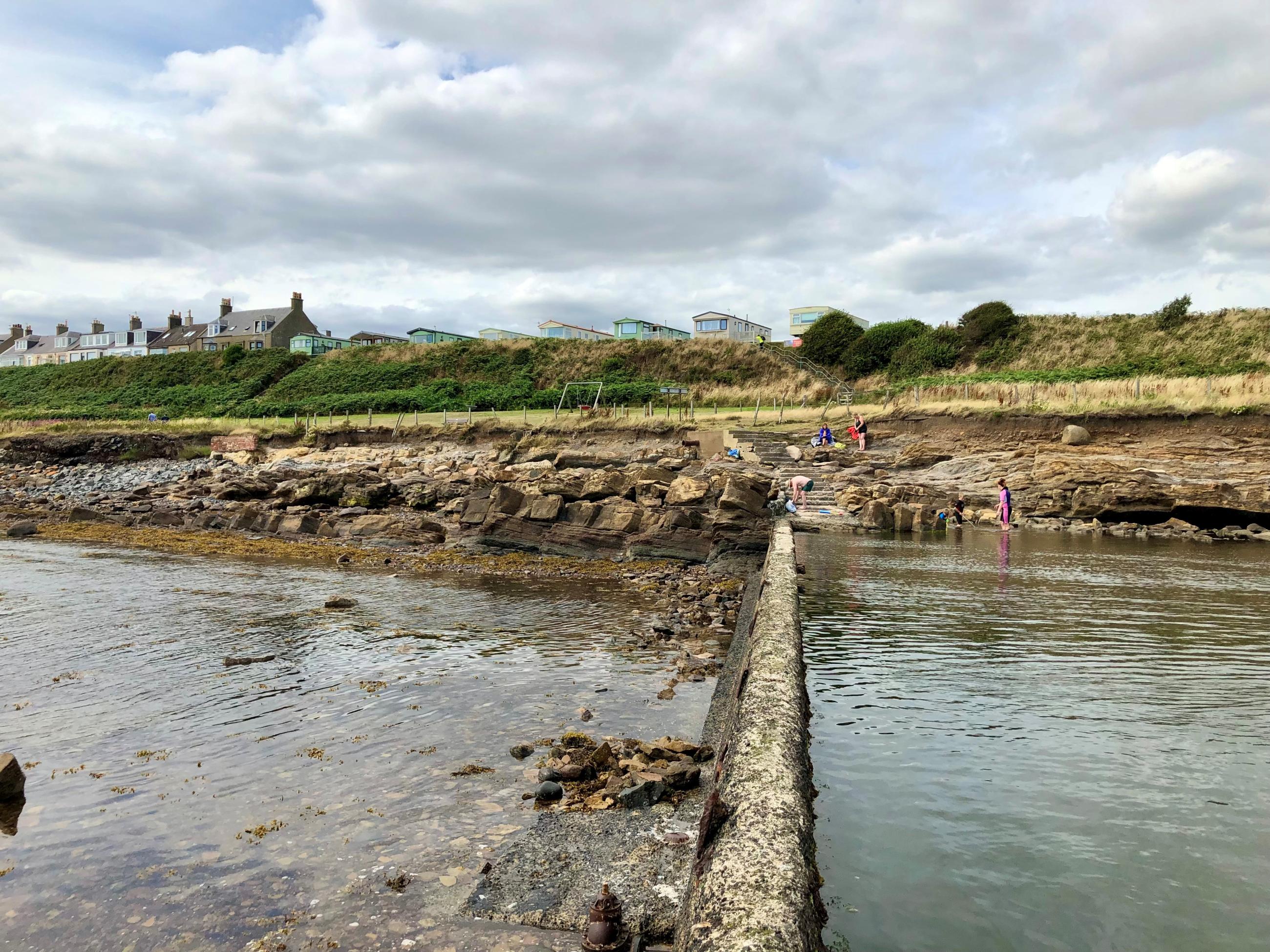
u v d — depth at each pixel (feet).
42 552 74.69
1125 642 29.58
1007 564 53.11
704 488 70.18
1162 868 13.05
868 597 39.70
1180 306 194.70
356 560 69.15
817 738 19.45
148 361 292.61
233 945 13.43
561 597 51.39
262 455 164.25
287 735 24.66
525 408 198.29
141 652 35.73
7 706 27.68
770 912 9.77
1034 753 18.33
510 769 21.63
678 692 29.22
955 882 12.67
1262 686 23.61
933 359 202.90
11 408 266.98
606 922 12.98
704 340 245.45
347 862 16.31
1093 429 113.19
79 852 17.04
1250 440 101.09
